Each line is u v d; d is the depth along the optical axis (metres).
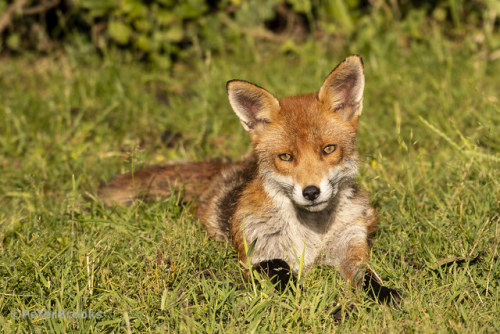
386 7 17.61
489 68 15.30
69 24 18.64
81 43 17.64
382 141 12.05
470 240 8.20
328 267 8.16
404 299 7.16
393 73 15.00
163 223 9.09
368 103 13.67
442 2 17.83
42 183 10.84
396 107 12.51
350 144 8.41
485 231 8.34
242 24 18.12
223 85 15.09
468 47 16.02
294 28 19.11
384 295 7.41
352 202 8.59
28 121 13.63
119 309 7.04
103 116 13.70
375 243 8.76
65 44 18.12
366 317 6.85
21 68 17.23
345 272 8.34
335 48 17.75
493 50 16.17
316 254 8.58
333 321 7.05
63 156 12.21
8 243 8.70
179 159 12.25
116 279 7.62
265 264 8.10
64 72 16.41
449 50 16.05
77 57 17.48
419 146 12.09
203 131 13.02
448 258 7.87
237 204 8.89
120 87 14.82
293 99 8.78
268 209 8.45
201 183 10.67
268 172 8.40
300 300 7.24
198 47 16.75
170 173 10.96
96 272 7.68
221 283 7.48
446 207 9.30
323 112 8.34
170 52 17.20
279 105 8.43
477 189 9.54
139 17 16.53
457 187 9.65
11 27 17.89
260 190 8.56
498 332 6.49
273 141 8.29
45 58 18.09
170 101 14.98
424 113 13.24
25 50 18.48
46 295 7.36
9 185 11.30
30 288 7.45
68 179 11.54
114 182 10.95
